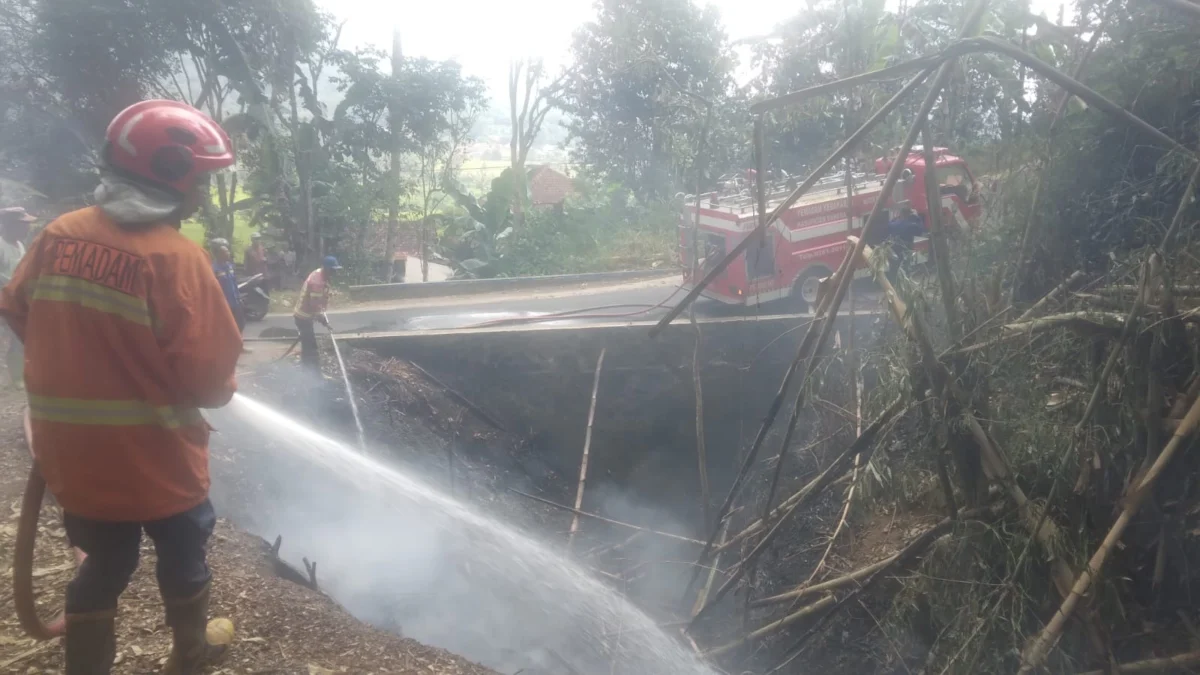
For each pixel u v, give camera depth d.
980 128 9.61
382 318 16.27
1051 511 4.75
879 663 6.36
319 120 21.84
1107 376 4.50
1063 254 6.84
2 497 5.14
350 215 21.73
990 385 5.23
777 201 13.69
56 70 18.55
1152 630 4.87
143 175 2.40
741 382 12.88
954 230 8.34
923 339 5.07
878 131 11.52
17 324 2.48
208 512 2.80
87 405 2.36
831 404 8.18
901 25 9.88
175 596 2.81
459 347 13.50
